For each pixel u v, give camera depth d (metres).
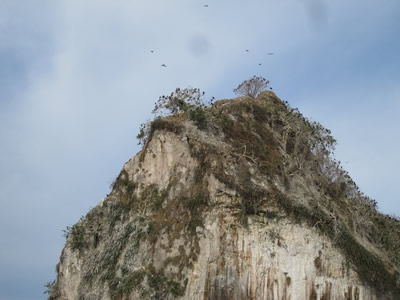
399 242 46.41
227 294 36.72
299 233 39.16
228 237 38.03
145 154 45.16
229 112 47.97
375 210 49.50
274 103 52.41
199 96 48.03
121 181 45.75
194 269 37.12
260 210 39.41
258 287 37.28
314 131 49.84
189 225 38.81
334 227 40.16
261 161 43.38
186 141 43.41
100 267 40.97
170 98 47.91
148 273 37.72
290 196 40.97
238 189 39.44
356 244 41.09
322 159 48.91
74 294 42.16
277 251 38.28
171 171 43.22
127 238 40.97
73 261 43.56
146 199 43.00
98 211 45.22
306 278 38.12
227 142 44.19
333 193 46.69
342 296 38.41
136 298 36.59
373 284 39.66
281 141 48.06
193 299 36.38
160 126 45.09
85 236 44.38
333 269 38.91
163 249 38.81
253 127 47.09
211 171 40.41
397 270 42.47
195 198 39.84
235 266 37.41
